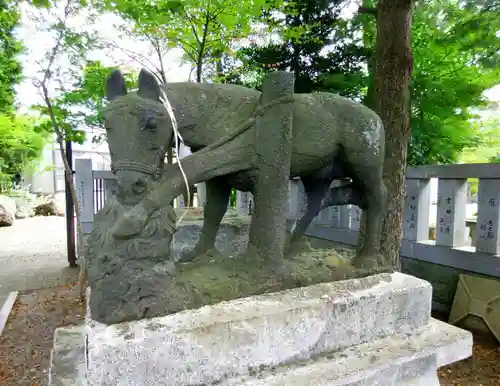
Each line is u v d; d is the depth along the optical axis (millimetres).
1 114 8633
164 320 1206
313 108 1587
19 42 6609
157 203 1258
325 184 1931
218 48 4164
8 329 3117
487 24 3139
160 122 1245
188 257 1661
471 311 3031
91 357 1040
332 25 4906
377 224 1796
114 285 1187
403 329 1639
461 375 2508
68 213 4945
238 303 1356
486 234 3016
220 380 1218
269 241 1503
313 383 1259
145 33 3795
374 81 2990
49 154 14453
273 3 4016
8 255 5848
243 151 1436
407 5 2799
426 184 3574
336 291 1524
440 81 4316
